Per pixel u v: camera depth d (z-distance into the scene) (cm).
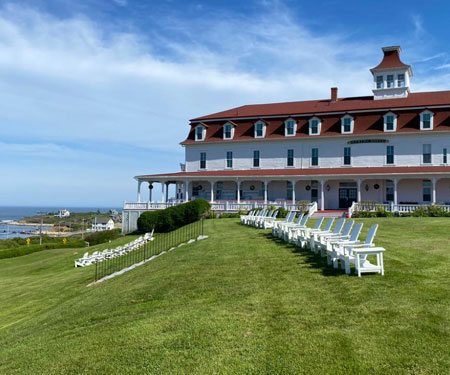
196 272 1239
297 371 573
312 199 4103
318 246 1285
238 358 621
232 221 3022
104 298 1195
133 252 2420
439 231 1898
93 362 666
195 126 4628
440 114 3800
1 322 1348
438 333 643
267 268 1182
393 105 4003
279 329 709
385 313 736
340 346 628
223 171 4403
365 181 3938
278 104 4766
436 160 3762
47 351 762
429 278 933
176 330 750
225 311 827
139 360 649
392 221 2494
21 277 2414
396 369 556
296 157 4206
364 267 1000
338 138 4066
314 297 863
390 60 4394
